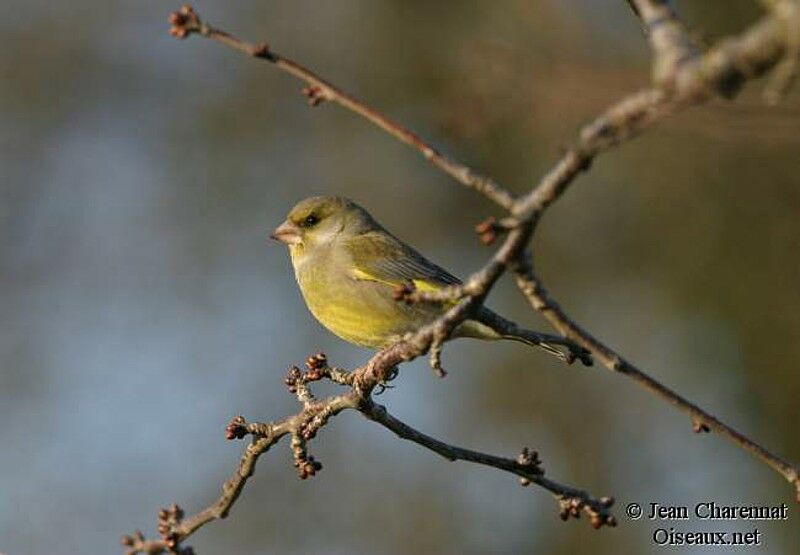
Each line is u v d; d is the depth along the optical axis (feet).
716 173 56.95
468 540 55.52
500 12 56.39
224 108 64.13
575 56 47.39
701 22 55.62
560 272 60.08
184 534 22.63
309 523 54.80
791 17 13.37
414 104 62.18
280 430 22.82
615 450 57.26
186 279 61.05
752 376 56.95
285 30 64.34
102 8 64.39
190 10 17.51
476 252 62.03
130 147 63.36
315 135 63.67
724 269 57.57
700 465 56.29
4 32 63.57
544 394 58.70
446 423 58.54
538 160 56.08
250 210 62.75
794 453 56.08
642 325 58.59
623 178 58.65
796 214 56.34
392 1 62.59
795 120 28.27
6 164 61.98
